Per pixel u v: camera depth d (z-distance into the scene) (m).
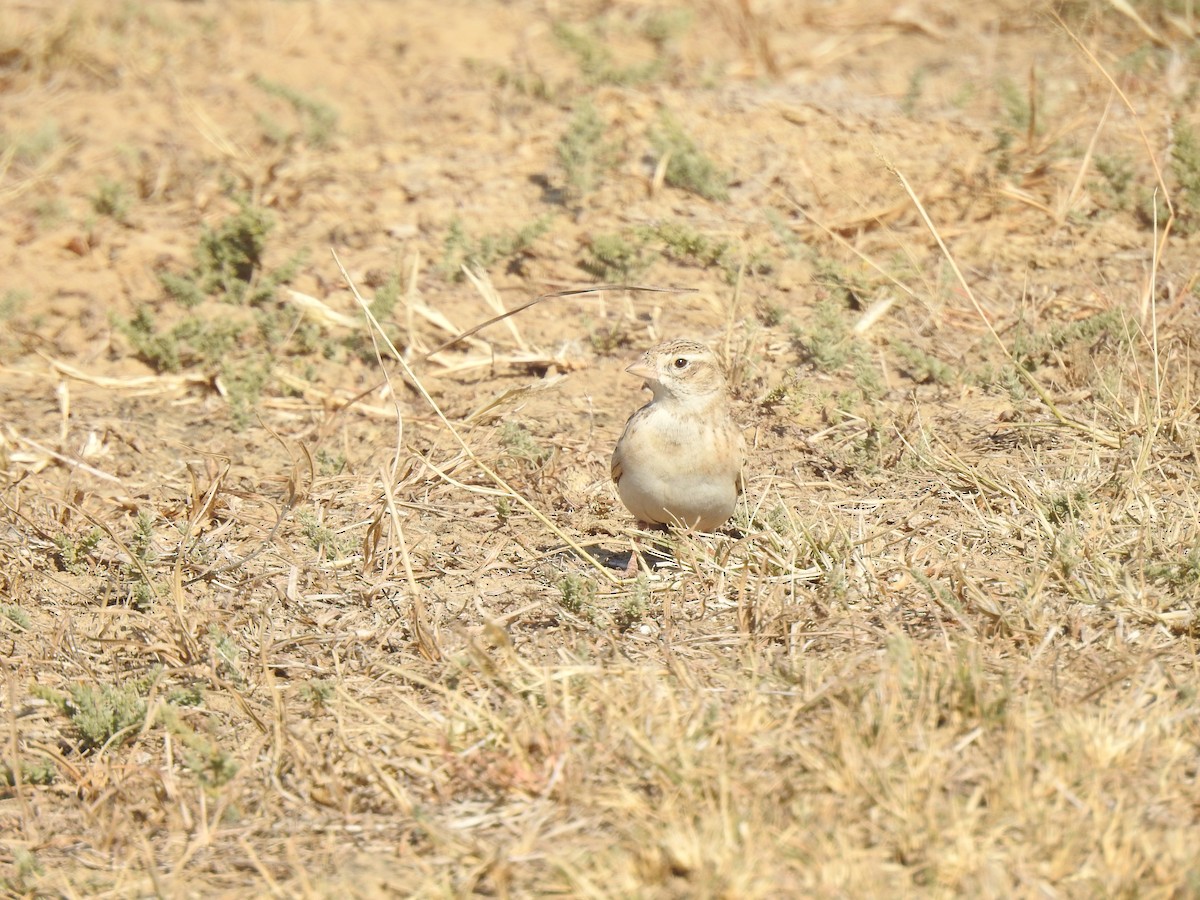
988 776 7.58
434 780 8.15
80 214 16.81
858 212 15.57
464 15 21.81
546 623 9.81
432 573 10.67
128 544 11.22
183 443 13.11
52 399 13.91
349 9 22.20
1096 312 13.75
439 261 15.40
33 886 7.63
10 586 10.49
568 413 13.16
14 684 9.45
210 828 8.00
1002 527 10.52
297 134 18.28
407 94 19.22
